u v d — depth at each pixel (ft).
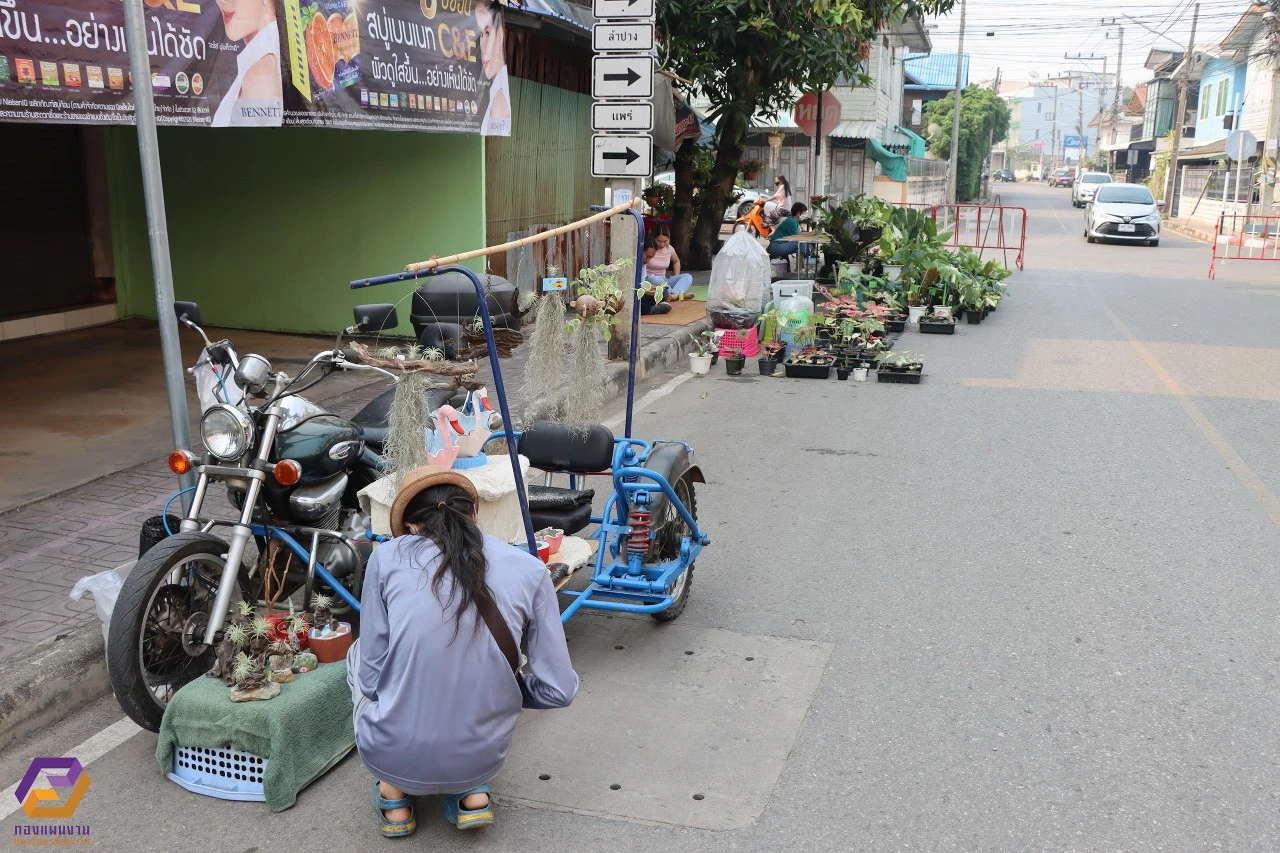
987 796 12.02
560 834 11.32
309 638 13.11
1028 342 44.52
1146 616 16.93
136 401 27.81
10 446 23.70
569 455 16.30
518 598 10.93
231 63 23.36
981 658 15.47
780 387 35.27
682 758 12.80
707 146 71.51
